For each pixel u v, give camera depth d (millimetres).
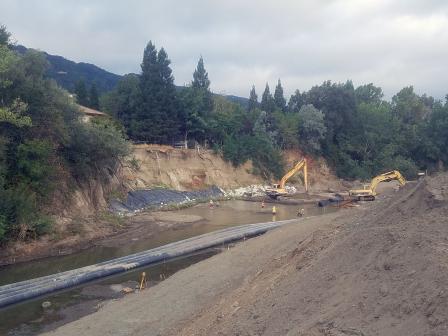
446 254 11406
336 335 10352
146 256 29312
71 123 40062
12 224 30719
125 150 46875
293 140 86688
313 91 95562
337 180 88000
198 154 70188
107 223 40344
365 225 19234
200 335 14828
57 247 32625
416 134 98375
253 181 74812
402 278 11406
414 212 17609
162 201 54594
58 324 19625
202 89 81375
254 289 17594
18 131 34438
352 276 13039
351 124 93500
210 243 33156
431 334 9172
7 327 19297
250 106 109250
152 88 69125
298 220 38938
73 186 40688
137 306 20109
